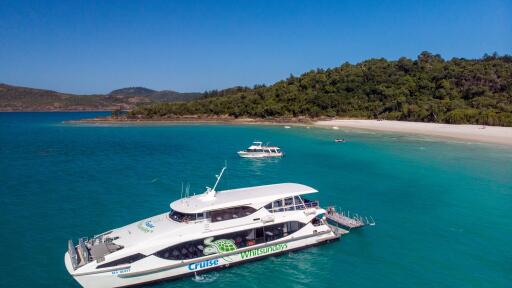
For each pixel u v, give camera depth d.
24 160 59.50
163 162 57.94
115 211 32.78
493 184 42.50
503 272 21.84
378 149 71.00
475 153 64.44
